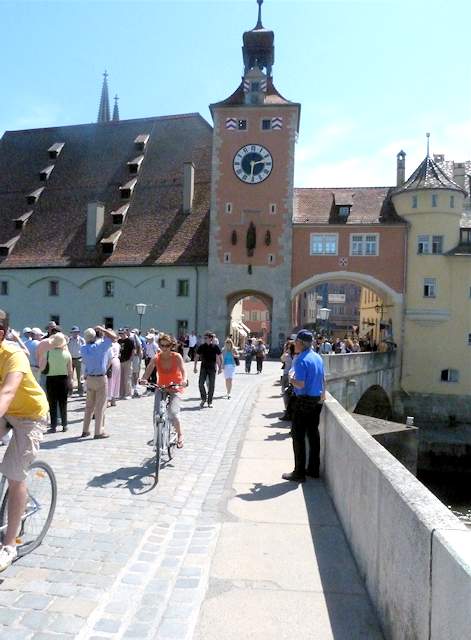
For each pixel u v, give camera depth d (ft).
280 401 55.62
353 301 335.67
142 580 15.25
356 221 135.74
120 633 12.57
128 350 54.65
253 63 144.97
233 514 20.89
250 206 138.31
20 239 167.73
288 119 137.69
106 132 183.01
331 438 23.35
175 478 25.93
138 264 148.05
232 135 139.44
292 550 17.54
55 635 12.41
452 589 8.14
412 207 133.18
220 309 138.92
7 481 15.97
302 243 136.77
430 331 132.98
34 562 16.24
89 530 18.99
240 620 13.25
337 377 80.94
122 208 160.97
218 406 51.52
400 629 11.10
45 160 184.85
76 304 154.92
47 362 36.99
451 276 132.26
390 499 12.18
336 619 13.34
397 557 11.47
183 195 154.81
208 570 16.01
